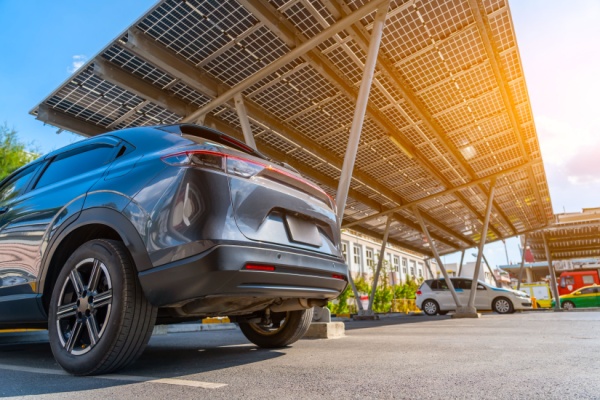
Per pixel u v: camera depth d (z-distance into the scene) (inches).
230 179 84.3
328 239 108.8
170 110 241.0
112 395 64.0
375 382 68.8
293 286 88.7
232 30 201.9
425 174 417.4
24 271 106.0
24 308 104.2
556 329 190.7
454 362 90.0
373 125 306.7
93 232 98.7
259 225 86.0
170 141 93.3
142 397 62.1
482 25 214.5
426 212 570.9
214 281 74.7
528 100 292.5
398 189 465.4
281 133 290.7
